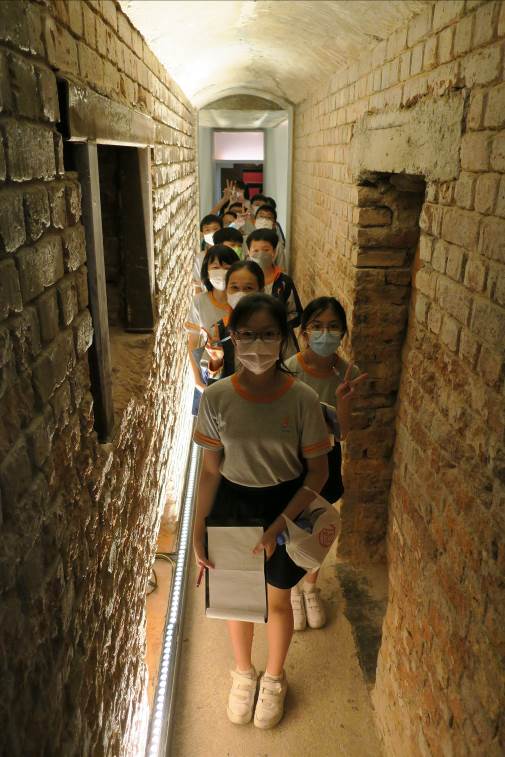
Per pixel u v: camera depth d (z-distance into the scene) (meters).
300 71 4.82
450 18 1.84
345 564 3.43
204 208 12.91
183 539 3.59
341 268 3.52
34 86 1.18
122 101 2.24
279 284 3.68
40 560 1.14
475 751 1.57
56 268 1.33
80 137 1.49
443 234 1.89
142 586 2.49
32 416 1.13
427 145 2.02
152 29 2.81
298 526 1.96
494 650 1.49
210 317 3.36
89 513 1.55
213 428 1.89
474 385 1.64
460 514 1.73
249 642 2.48
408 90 2.25
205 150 13.00
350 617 3.09
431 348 2.01
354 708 2.62
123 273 2.81
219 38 4.14
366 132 2.87
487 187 1.56
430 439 2.01
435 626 1.91
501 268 1.48
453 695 1.74
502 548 1.46
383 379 3.06
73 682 1.34
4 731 0.94
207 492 2.02
